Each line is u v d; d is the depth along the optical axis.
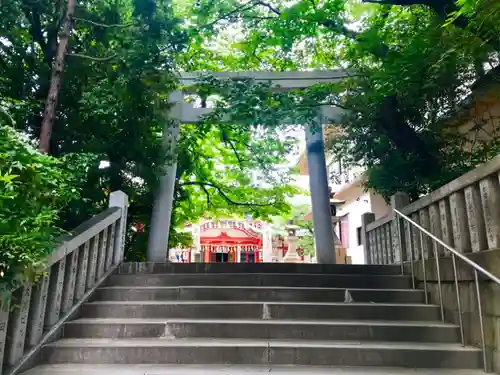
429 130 7.27
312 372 3.87
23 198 3.23
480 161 6.84
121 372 3.80
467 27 5.17
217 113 7.30
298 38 8.04
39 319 4.22
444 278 5.04
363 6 7.42
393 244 7.22
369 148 8.22
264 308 5.07
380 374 3.84
